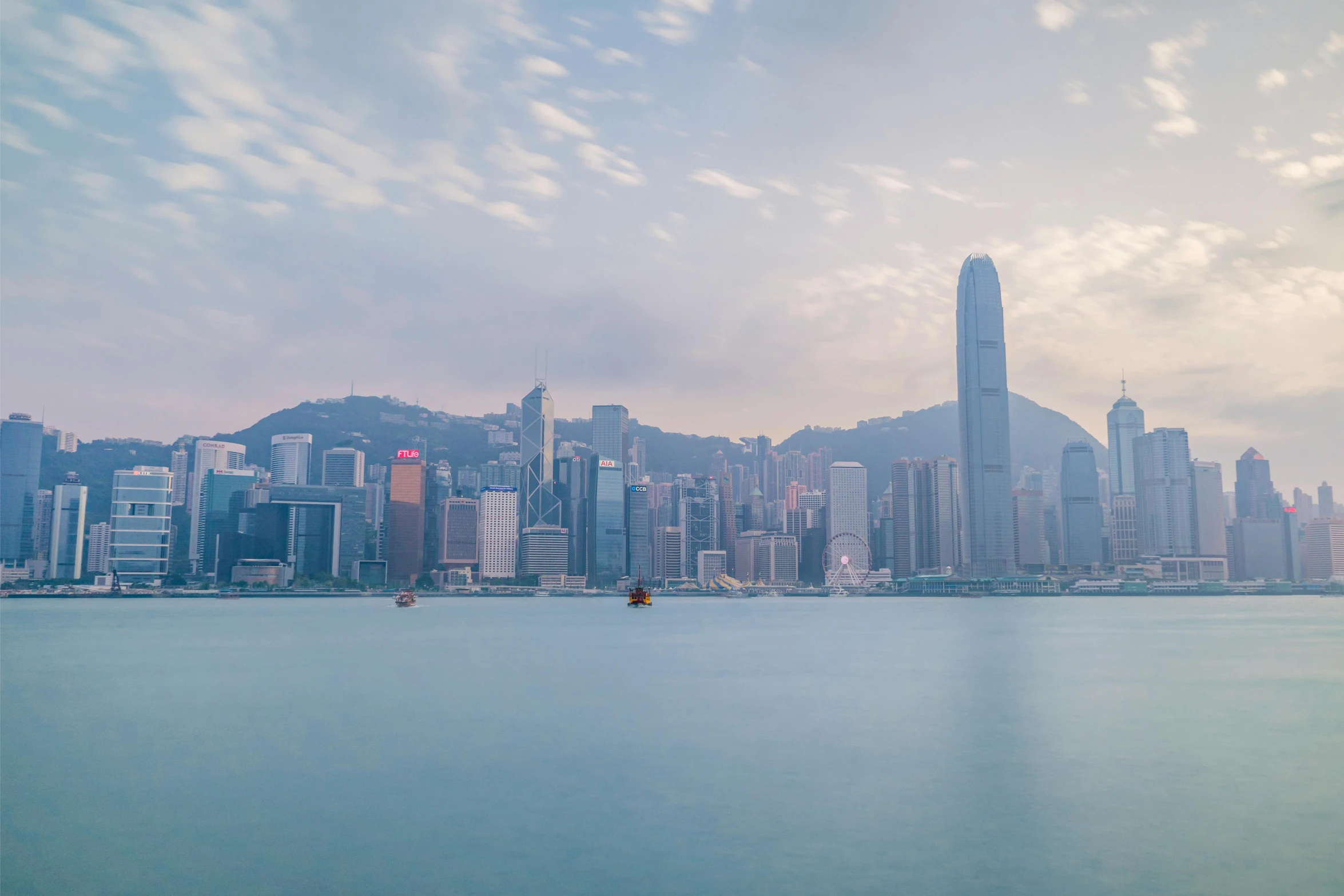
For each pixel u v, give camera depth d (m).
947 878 45.69
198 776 67.81
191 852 50.38
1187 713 96.69
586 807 58.25
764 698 109.88
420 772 68.06
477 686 124.50
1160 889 44.41
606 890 44.41
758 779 65.44
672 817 55.88
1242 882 45.19
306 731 87.06
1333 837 51.72
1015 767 69.19
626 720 92.19
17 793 63.09
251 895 44.25
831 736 82.88
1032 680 130.12
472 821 55.53
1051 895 43.62
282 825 55.03
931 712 97.50
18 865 48.69
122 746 80.00
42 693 120.38
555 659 173.12
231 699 111.38
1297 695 112.62
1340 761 71.44
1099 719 92.50
